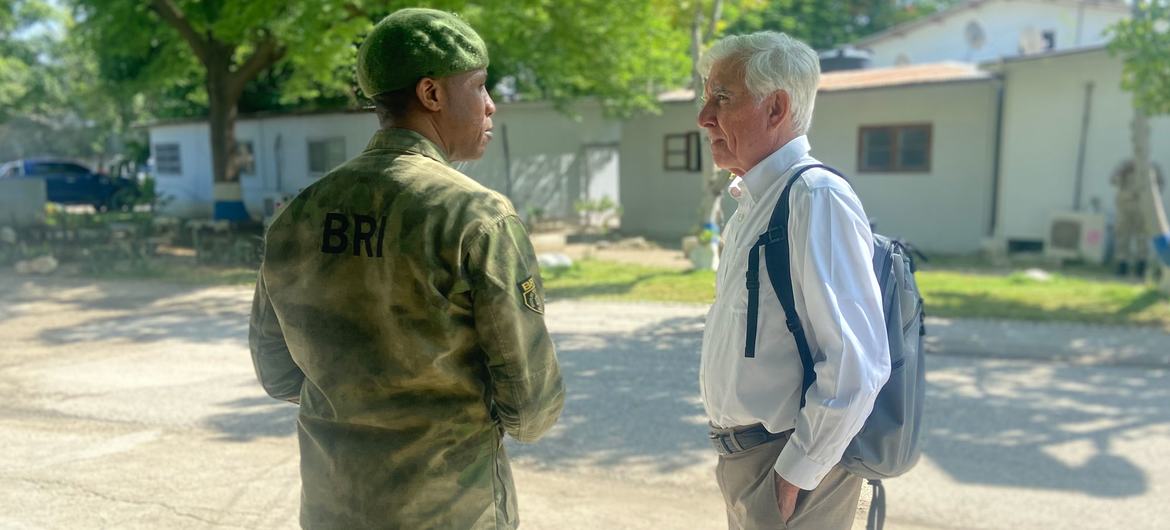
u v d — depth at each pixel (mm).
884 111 13766
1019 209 12812
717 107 1964
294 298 1684
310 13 10797
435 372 1607
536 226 17219
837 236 1779
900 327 1937
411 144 1661
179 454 4344
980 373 6176
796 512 1970
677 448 4457
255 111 19844
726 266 2035
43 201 14086
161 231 16328
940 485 3990
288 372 1911
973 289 9648
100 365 6355
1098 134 12070
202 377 5992
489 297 1554
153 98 21797
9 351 6848
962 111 13180
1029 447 4531
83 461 4234
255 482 3953
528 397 1618
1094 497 3859
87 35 15930
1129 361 6551
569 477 4059
